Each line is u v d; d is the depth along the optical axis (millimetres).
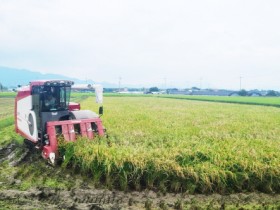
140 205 9172
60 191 10180
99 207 8820
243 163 10344
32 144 15922
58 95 14352
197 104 51625
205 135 16078
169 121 23281
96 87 14273
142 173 10414
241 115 30312
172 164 10320
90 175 11531
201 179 10172
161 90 181125
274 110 38125
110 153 11047
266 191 10258
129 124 20812
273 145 13273
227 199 9648
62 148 12586
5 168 12844
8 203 9125
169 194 10039
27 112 15016
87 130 13453
